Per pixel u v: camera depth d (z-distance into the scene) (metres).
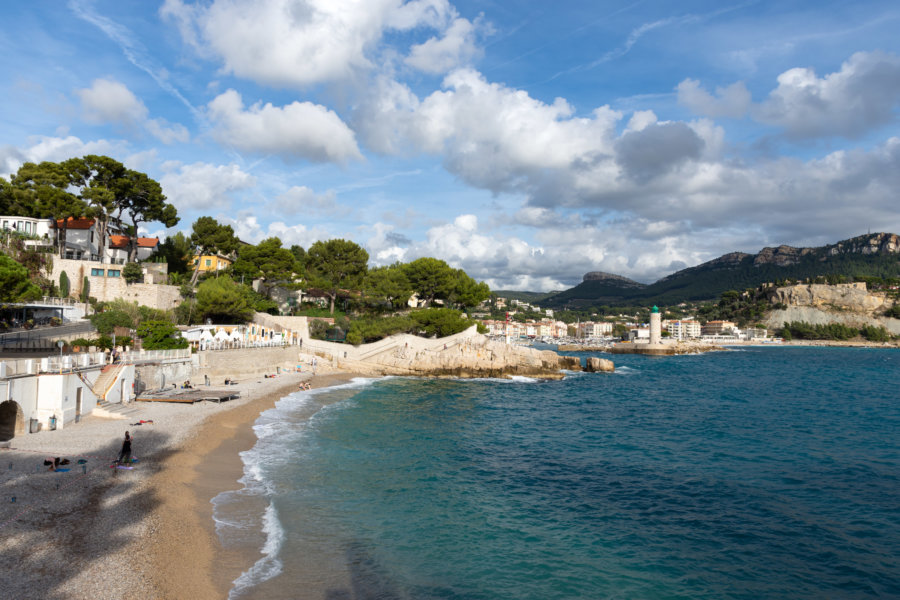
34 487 23.58
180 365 57.66
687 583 21.47
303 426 46.41
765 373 124.44
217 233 101.69
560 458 40.84
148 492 24.86
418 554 22.75
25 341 50.97
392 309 123.94
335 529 24.48
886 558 23.97
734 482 35.09
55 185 82.56
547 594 20.14
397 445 41.75
